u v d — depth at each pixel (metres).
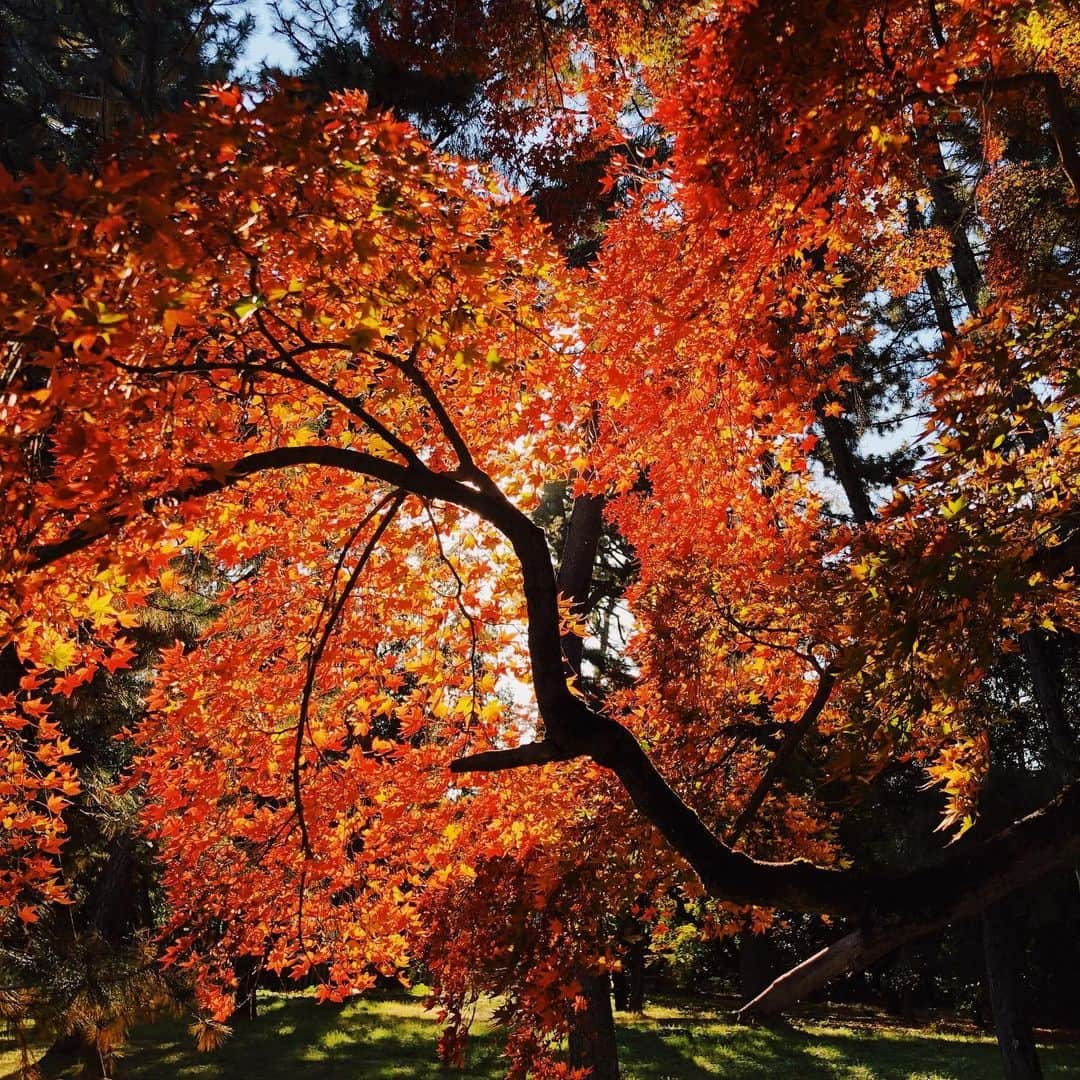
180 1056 13.73
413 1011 18.91
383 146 3.04
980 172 5.74
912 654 3.29
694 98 3.62
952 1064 15.70
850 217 4.32
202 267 2.90
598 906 5.09
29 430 2.81
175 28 10.72
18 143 9.66
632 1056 15.78
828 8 3.22
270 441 4.83
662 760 5.86
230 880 5.24
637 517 6.26
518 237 4.08
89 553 3.38
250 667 5.11
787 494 5.64
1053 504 3.32
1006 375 3.18
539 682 3.68
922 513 3.30
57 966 6.52
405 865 5.45
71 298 2.55
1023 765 11.73
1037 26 4.35
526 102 6.86
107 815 8.42
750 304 4.73
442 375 4.88
